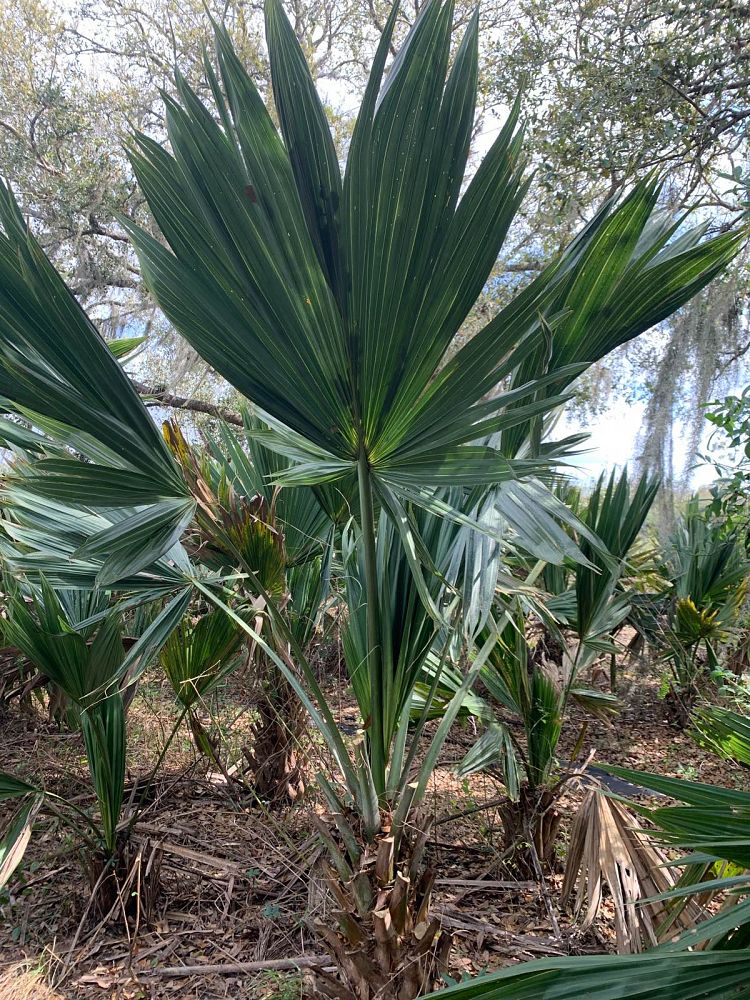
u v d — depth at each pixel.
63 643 2.59
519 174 1.46
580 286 1.86
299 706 3.79
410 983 1.85
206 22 9.19
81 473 1.91
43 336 1.78
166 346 8.88
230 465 3.96
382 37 1.32
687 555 5.82
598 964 1.28
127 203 9.66
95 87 10.13
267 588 3.05
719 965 1.24
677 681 5.46
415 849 1.93
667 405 5.73
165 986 2.59
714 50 5.51
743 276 5.61
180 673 3.22
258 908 3.06
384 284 1.52
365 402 1.68
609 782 4.50
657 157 5.73
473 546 2.00
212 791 4.20
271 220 1.47
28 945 2.86
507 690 3.20
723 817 1.44
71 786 4.16
